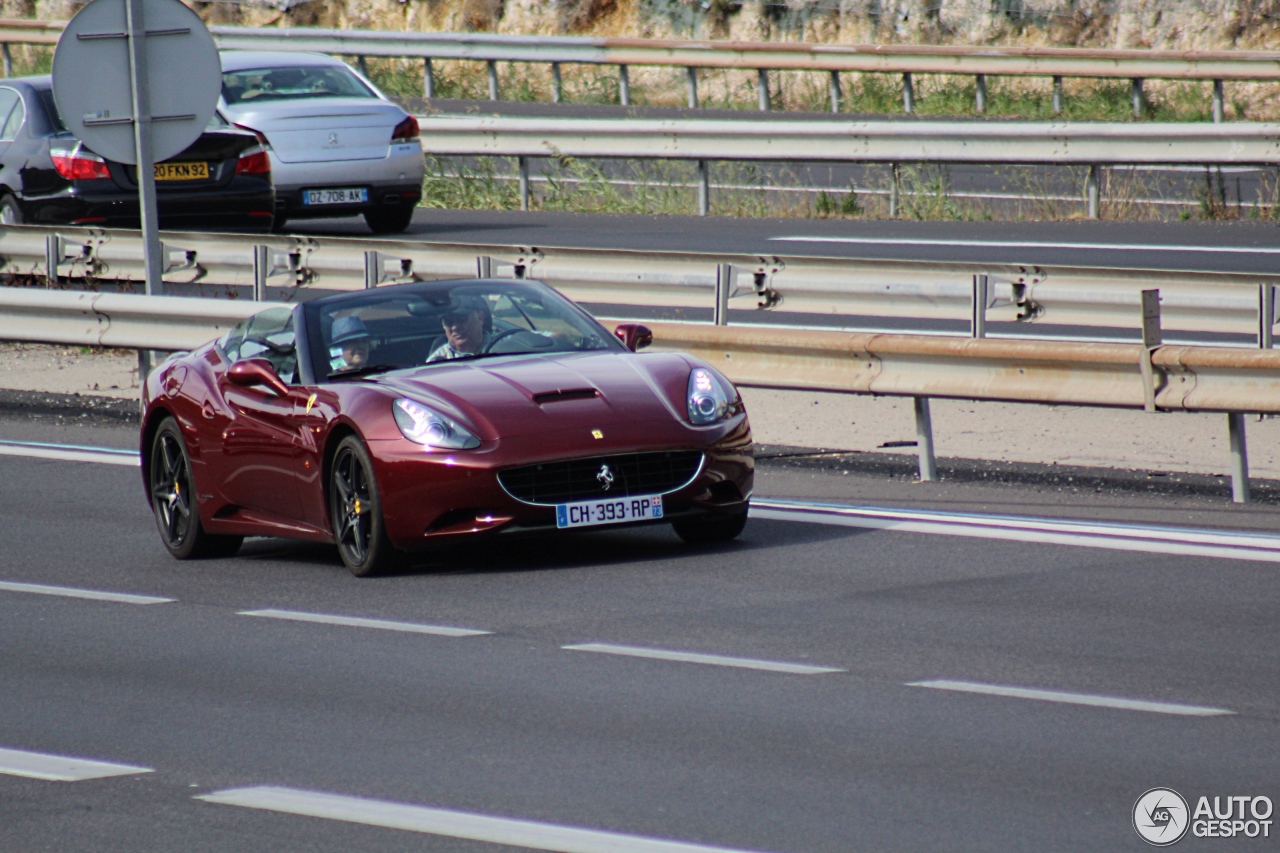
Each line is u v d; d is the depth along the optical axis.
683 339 41.03
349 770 19.72
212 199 65.06
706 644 24.81
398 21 127.44
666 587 28.56
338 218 80.56
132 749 20.91
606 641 25.19
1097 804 17.67
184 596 29.84
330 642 25.97
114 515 37.34
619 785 18.78
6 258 63.78
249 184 66.00
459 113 102.69
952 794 18.11
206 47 45.84
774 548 31.25
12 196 65.31
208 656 25.41
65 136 64.62
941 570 29.12
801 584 28.44
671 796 18.36
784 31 112.81
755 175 84.50
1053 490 36.00
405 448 29.61
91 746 21.09
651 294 49.31
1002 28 106.19
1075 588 27.56
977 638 24.69
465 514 29.56
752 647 24.56
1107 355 34.94
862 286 45.00
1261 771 18.58
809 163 81.75
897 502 35.34
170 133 46.00
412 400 30.12
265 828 17.88
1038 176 80.19
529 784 18.94
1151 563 29.09
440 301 33.53
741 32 114.06
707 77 112.25
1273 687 21.86
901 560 29.95
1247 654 23.50
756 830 17.23
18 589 30.62
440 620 27.08
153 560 33.25
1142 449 40.16
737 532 31.98
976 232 67.62
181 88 45.78
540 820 17.77
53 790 19.44
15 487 40.16
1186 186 76.75
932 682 22.50
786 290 46.50
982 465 38.31
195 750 20.75
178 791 19.22
